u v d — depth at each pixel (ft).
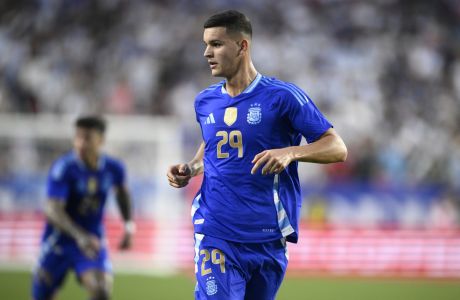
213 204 54.13
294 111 52.31
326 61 238.48
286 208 53.93
